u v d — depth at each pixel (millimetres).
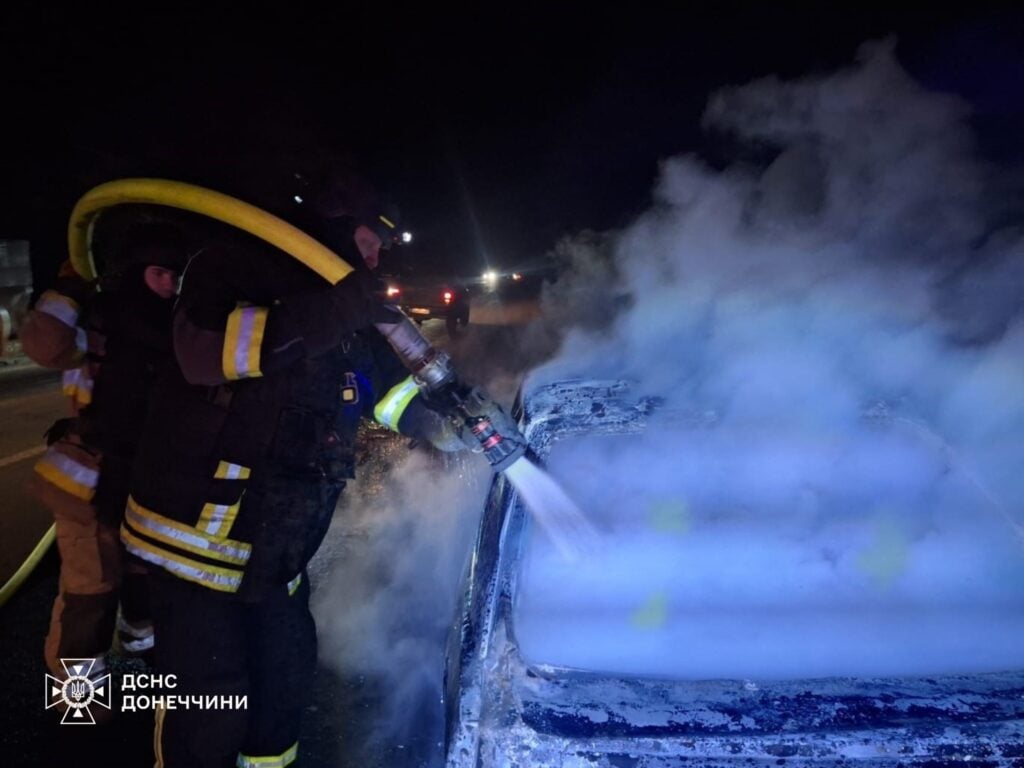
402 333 1825
